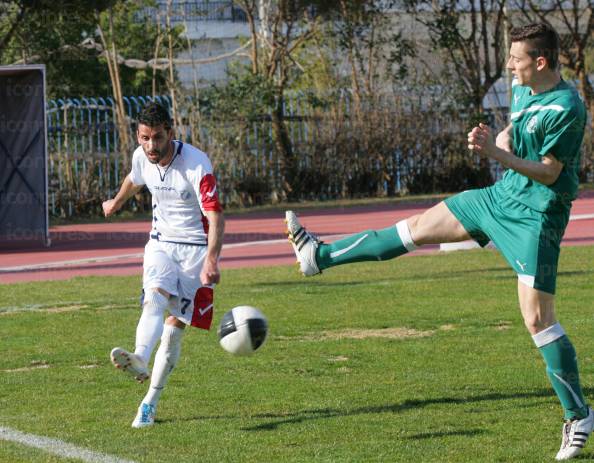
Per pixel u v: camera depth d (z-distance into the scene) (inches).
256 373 781.9
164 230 647.1
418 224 597.6
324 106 3152.1
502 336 909.2
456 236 591.8
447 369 781.9
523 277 561.0
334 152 3147.1
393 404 676.7
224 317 606.2
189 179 631.2
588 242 1720.0
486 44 3319.4
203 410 671.8
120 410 676.1
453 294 1157.1
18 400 708.0
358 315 1034.1
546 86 556.1
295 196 3115.2
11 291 1284.4
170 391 727.7
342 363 812.0
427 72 3440.0
